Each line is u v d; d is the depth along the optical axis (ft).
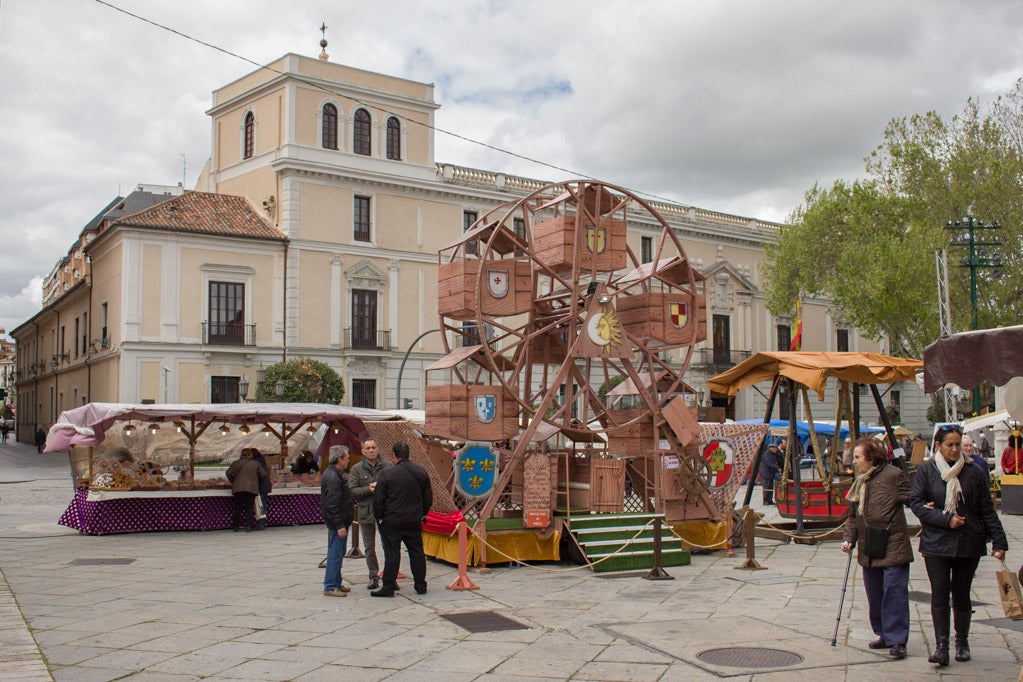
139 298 120.26
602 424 49.01
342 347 132.57
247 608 33.14
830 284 127.24
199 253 124.06
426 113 142.51
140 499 57.57
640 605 33.50
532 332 48.60
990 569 40.65
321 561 44.73
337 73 134.10
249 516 58.49
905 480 25.86
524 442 43.32
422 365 140.26
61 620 31.09
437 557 43.86
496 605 33.63
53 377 178.70
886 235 123.13
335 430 68.33
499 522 42.32
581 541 42.04
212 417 59.98
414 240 140.15
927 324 117.91
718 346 175.32
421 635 28.91
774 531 51.34
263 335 127.75
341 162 133.49
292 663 25.64
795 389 51.75
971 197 116.57
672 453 46.55
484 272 44.75
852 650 26.43
